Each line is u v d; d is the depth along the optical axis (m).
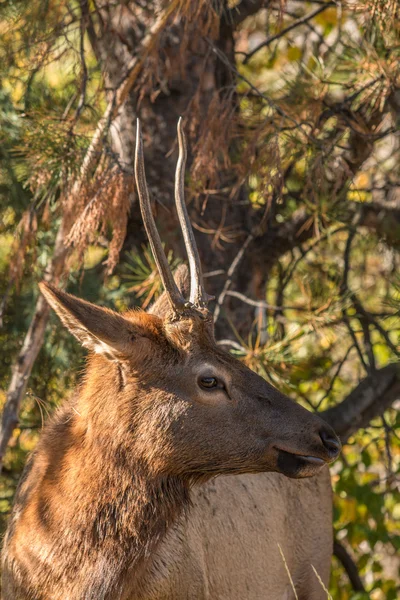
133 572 7.31
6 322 12.08
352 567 12.39
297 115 10.70
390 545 13.06
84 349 11.52
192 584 7.83
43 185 10.27
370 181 13.22
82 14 10.61
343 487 12.04
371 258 14.02
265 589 9.14
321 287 12.18
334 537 12.31
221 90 11.17
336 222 11.55
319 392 13.75
